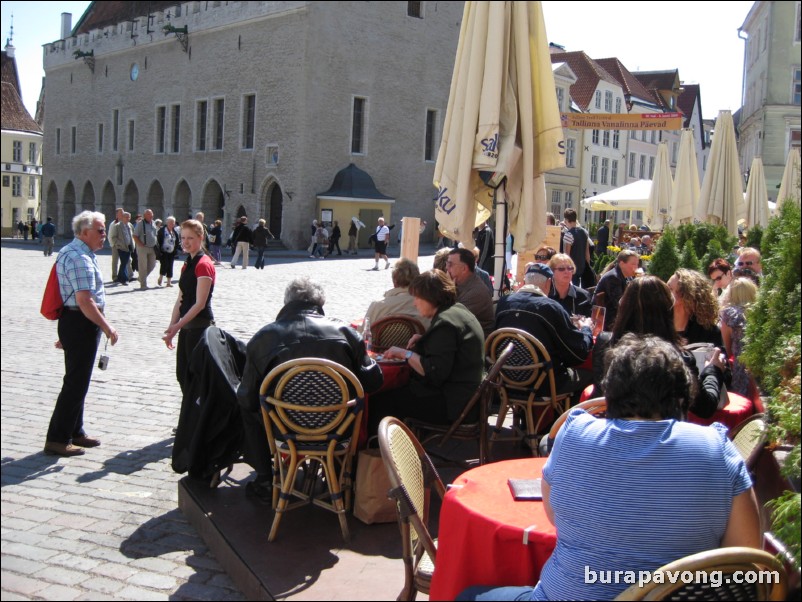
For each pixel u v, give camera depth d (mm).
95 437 6035
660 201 17219
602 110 34438
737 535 2441
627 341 2678
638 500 2391
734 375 5391
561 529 2512
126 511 4559
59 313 5555
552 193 33281
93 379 8031
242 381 4180
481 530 2721
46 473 5160
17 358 8812
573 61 34656
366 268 16406
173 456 4742
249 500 4438
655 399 2518
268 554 3709
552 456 2598
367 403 4633
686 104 37000
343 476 4207
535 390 5387
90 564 3805
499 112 5508
